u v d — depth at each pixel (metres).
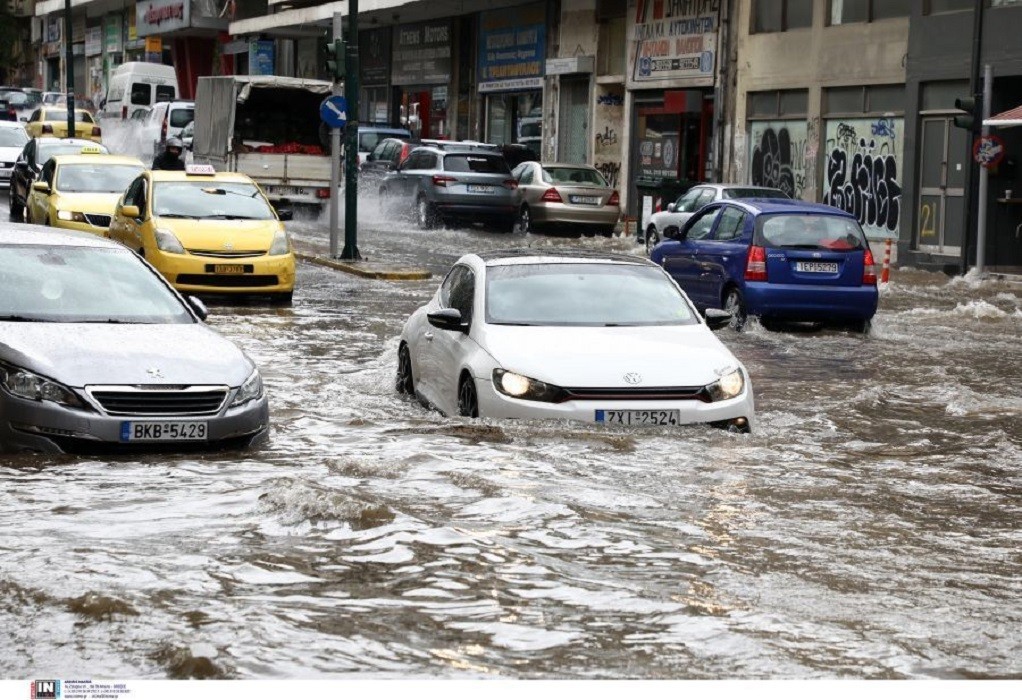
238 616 5.85
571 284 11.52
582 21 43.34
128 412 9.37
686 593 6.36
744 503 8.27
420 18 52.88
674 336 10.93
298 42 64.56
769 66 34.69
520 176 37.25
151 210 20.39
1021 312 21.34
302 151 36.56
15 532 7.22
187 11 68.19
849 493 8.68
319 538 7.16
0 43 101.88
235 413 9.64
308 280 23.69
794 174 34.06
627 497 8.29
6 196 43.03
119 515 7.65
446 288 12.43
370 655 5.41
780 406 12.31
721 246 19.03
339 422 10.84
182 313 10.91
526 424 10.05
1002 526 7.95
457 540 7.12
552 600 6.18
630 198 41.38
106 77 86.69
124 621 5.75
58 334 9.87
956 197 29.09
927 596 6.48
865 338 18.12
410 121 54.78
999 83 28.03
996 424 11.56
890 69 30.69
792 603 6.27
